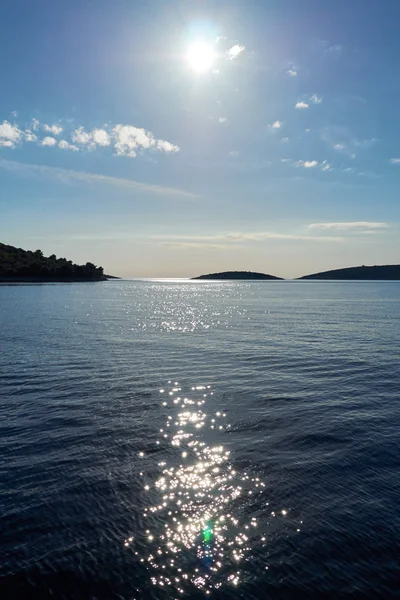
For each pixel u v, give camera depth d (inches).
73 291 5590.6
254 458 449.1
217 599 261.1
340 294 5497.1
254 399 676.7
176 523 333.4
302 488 384.5
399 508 349.4
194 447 478.3
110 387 744.3
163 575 280.4
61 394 697.0
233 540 314.0
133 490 381.7
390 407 631.8
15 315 2212.1
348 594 262.5
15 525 326.3
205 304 3462.1
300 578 276.2
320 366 939.3
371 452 463.2
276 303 3597.4
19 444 482.6
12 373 848.9
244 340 1349.7
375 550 299.6
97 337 1391.5
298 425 553.0
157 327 1717.5
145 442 492.4
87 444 484.1
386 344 1269.7
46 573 279.7
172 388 741.9
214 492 378.9
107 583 273.3
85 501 361.7
